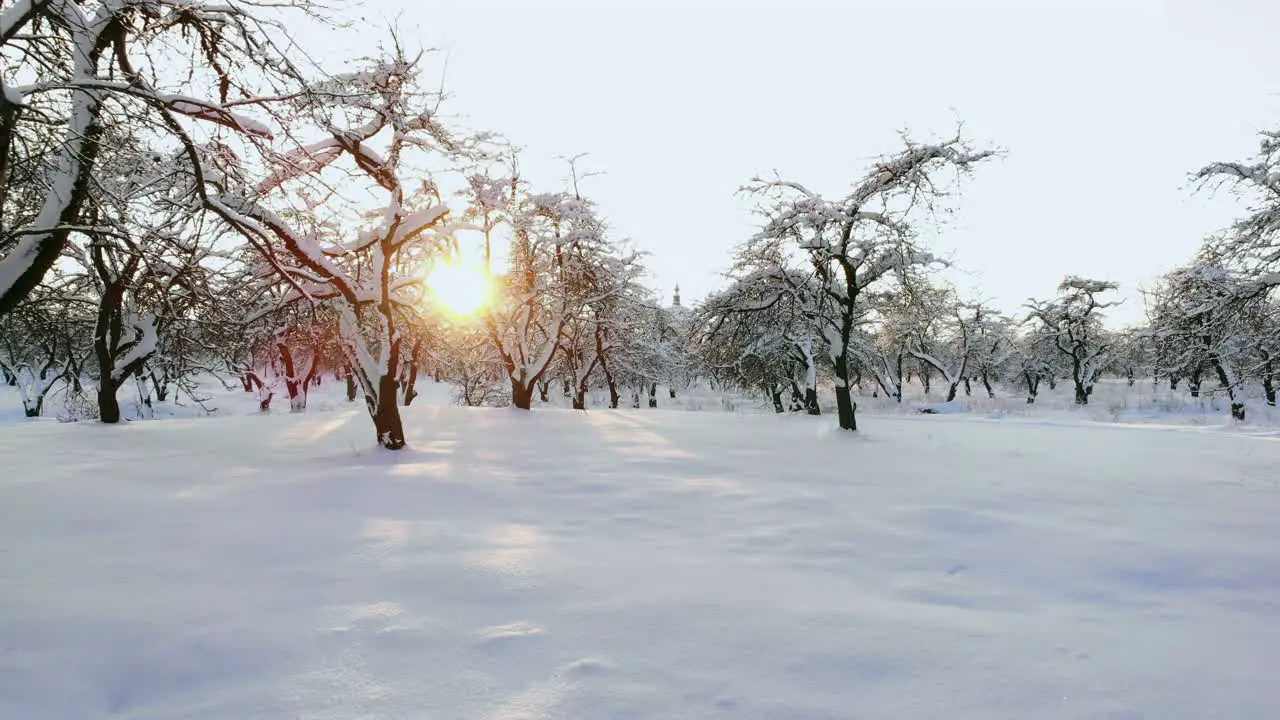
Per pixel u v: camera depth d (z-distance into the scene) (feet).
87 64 21.97
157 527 20.24
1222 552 19.03
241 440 42.47
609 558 17.74
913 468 34.45
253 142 23.48
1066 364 154.40
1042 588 16.07
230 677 10.98
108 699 10.43
